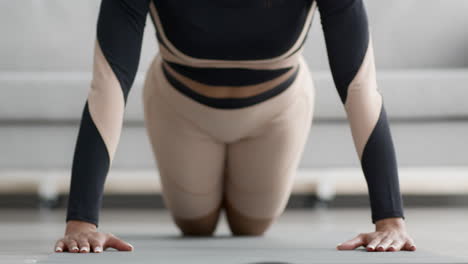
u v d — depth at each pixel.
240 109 1.85
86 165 1.44
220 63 1.72
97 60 1.47
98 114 1.45
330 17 1.51
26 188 3.88
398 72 3.27
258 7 1.57
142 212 3.61
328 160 3.05
